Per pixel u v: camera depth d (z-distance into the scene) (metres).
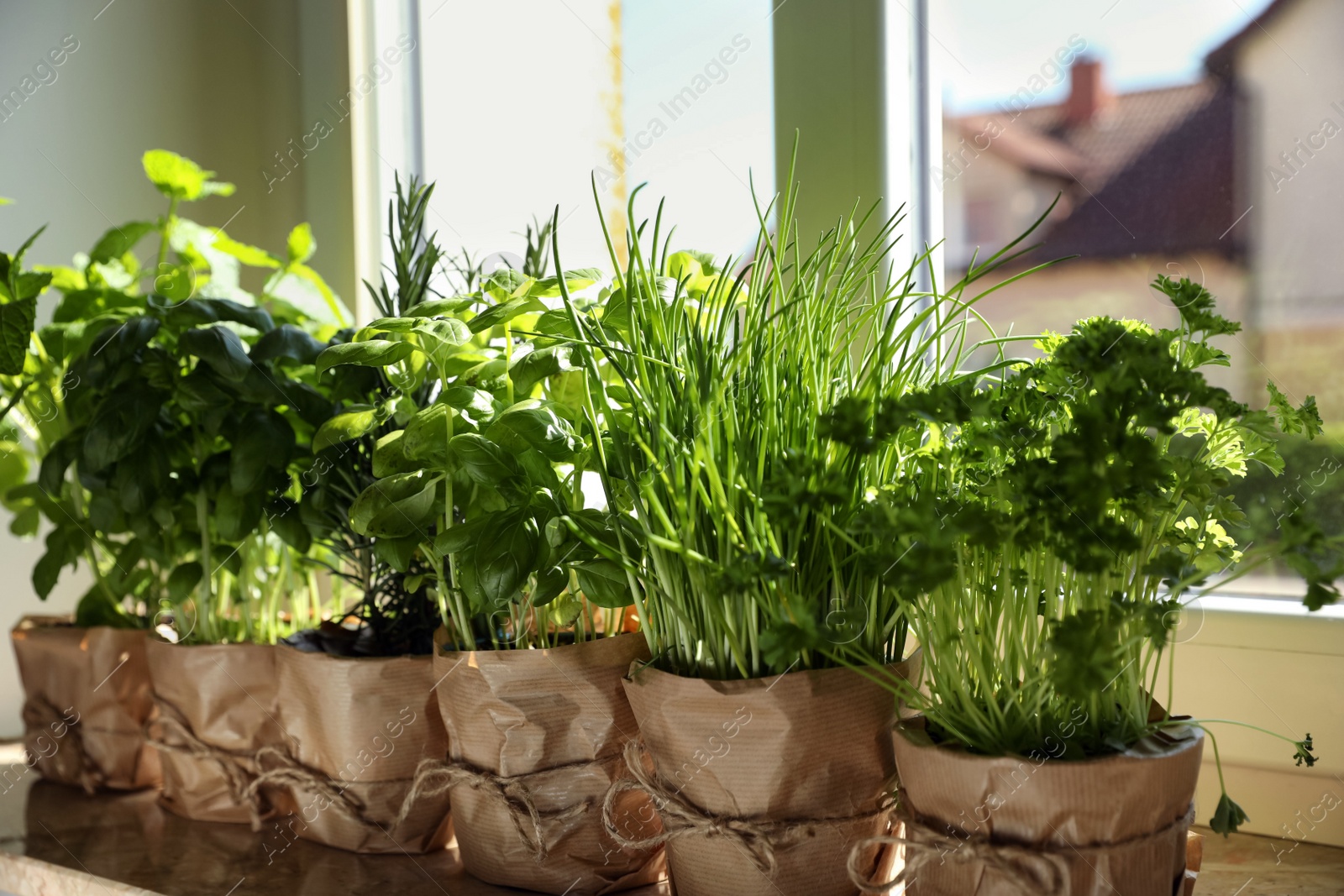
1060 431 0.66
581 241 1.27
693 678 0.64
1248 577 0.86
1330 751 0.78
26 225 1.32
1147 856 0.56
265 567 1.12
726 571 0.58
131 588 1.10
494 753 0.75
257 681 0.93
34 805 1.03
